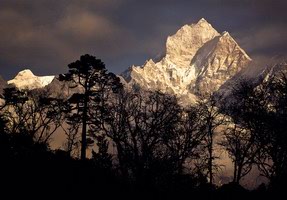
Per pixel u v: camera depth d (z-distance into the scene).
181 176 77.88
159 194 74.12
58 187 65.50
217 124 86.81
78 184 67.56
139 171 75.75
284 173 73.00
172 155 79.44
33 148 75.69
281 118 74.94
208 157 85.44
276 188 72.38
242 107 80.12
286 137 73.81
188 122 86.00
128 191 72.12
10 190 62.31
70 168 71.12
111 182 72.12
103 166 77.62
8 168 66.06
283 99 76.06
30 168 67.44
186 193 76.44
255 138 79.00
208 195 77.31
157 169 76.06
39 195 63.28
